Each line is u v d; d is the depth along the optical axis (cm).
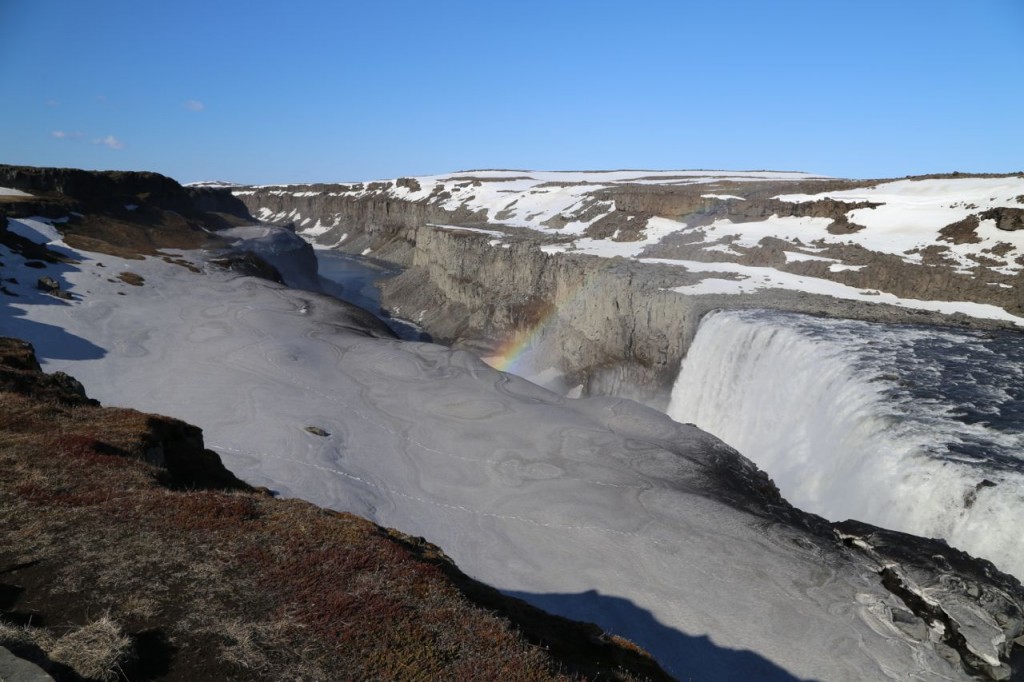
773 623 2394
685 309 5672
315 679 1064
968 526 2572
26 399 2395
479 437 4241
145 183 11769
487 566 2781
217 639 1138
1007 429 2984
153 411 4297
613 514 3198
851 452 3300
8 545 1368
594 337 6806
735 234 7744
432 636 1227
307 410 4522
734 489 3550
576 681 1191
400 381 5281
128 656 1048
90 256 8019
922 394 3344
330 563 1437
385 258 17812
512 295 8994
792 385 4150
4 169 9631
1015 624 2200
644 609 2488
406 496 3453
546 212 12825
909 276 5588
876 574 2614
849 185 8850
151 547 1415
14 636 1040
